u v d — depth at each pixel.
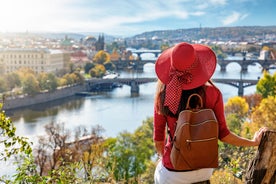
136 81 194.38
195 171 4.91
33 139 85.06
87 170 10.92
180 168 4.84
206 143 4.67
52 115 134.12
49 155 44.97
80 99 171.50
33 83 158.38
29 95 156.38
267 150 5.48
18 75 167.50
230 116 54.88
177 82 4.92
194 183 4.98
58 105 156.25
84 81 194.75
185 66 4.81
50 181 8.52
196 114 4.79
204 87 4.95
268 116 35.06
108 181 12.65
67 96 178.62
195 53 4.88
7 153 8.14
